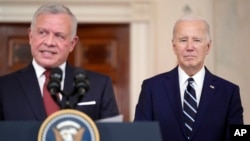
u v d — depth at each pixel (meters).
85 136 1.70
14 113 2.33
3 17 5.80
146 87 2.91
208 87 2.78
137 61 5.75
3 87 2.43
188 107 2.73
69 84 2.44
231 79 5.57
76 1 5.74
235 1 5.64
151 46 5.71
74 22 2.45
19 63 6.03
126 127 1.76
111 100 2.61
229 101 2.76
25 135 1.74
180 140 2.67
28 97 2.37
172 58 5.69
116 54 5.99
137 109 2.88
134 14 5.74
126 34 5.96
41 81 2.46
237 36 5.61
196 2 5.70
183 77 2.82
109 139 1.74
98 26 6.03
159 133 1.75
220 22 5.64
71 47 2.52
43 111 2.33
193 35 2.67
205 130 2.67
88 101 2.47
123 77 5.96
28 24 6.02
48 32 2.34
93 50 6.05
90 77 2.60
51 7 2.36
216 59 5.60
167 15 5.72
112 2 5.75
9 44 6.01
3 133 1.73
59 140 1.69
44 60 2.37
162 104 2.78
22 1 5.73
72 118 1.71
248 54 5.57
